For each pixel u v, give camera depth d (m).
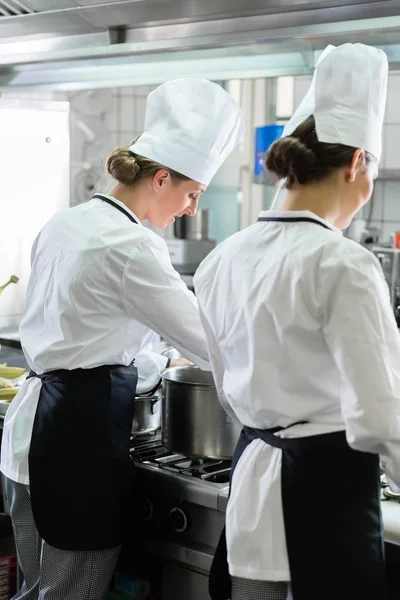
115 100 5.33
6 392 2.31
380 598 1.33
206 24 2.11
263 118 4.78
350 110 1.36
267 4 1.93
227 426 1.77
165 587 1.82
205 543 1.74
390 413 1.24
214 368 1.56
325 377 1.32
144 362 2.01
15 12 2.42
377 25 1.80
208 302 1.47
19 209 3.16
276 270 1.33
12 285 3.19
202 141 1.78
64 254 1.73
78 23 2.31
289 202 1.41
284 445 1.34
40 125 3.19
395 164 4.72
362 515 1.33
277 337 1.31
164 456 1.91
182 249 4.48
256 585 1.39
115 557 1.78
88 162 4.98
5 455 1.85
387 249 3.19
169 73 2.46
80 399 1.71
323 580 1.32
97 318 1.70
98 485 1.71
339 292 1.26
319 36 1.92
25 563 1.89
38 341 1.79
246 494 1.38
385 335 1.27
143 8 2.10
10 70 2.79
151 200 1.81
